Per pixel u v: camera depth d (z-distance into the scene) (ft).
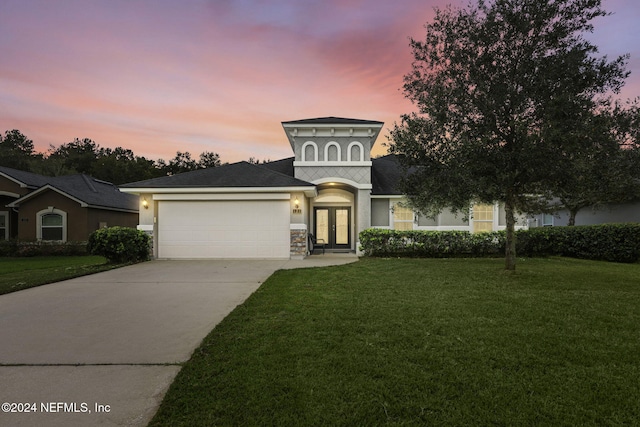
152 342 12.91
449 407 8.18
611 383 9.27
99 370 10.50
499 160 22.41
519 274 25.63
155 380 9.84
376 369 10.07
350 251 49.96
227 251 40.16
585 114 20.76
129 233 36.68
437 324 14.12
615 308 16.51
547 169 21.50
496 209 48.14
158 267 33.32
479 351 11.35
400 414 7.93
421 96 25.86
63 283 25.12
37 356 11.59
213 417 7.82
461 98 23.91
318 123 45.70
